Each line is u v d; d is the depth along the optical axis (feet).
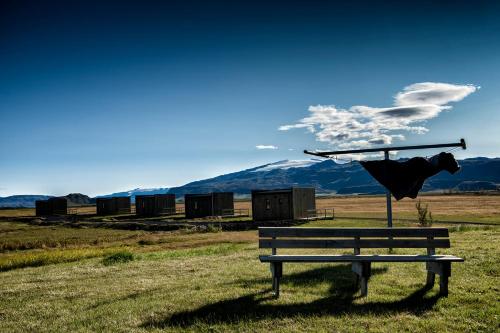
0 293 34.40
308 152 39.17
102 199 259.19
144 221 185.78
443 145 37.37
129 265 46.62
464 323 21.26
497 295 25.23
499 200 327.88
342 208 280.92
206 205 195.72
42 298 31.63
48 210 279.69
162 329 22.63
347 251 47.85
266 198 157.07
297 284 30.83
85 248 96.68
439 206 259.60
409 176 36.70
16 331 23.66
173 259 50.93
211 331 21.93
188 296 28.86
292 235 28.50
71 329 23.59
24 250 104.17
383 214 188.44
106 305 28.12
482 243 46.29
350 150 39.34
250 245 70.74
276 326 22.04
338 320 22.33
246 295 28.30
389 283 29.73
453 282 28.86
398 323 21.56
